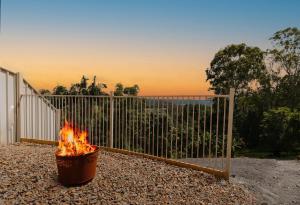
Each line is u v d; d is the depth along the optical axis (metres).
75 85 13.81
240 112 32.59
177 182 4.97
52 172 4.93
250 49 37.41
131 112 7.14
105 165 5.60
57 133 8.69
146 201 4.17
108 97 7.36
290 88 33.69
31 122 8.64
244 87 37.06
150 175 5.20
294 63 33.72
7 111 8.23
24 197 4.04
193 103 6.18
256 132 30.59
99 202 4.03
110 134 7.21
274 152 26.05
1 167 5.06
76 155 4.44
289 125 25.08
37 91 9.71
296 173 6.36
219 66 38.69
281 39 34.72
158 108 6.52
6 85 8.20
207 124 11.90
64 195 4.18
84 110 8.01
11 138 8.40
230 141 5.16
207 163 6.42
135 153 6.71
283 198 4.80
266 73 36.22
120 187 4.57
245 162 7.16
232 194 4.67
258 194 4.84
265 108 33.16
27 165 5.23
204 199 4.39
